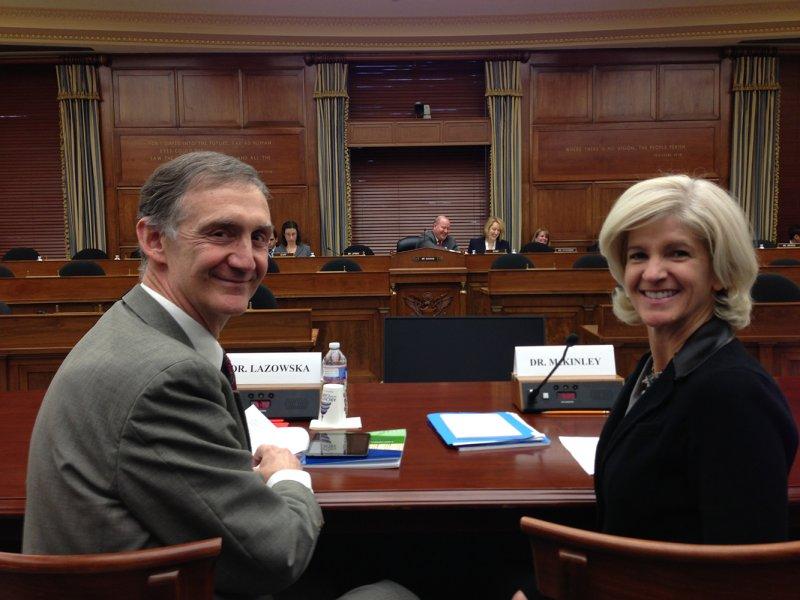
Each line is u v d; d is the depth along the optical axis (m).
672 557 0.75
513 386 1.89
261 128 9.51
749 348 3.39
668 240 1.09
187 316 1.10
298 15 8.81
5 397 2.04
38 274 6.82
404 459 1.43
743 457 0.94
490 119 9.47
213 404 0.96
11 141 9.56
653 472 1.03
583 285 4.95
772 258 6.98
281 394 1.79
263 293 3.94
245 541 0.93
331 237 9.55
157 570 0.79
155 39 8.81
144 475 0.88
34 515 0.95
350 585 1.59
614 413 1.23
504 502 1.21
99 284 5.06
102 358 0.93
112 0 8.34
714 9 8.67
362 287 4.84
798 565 0.75
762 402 0.95
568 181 9.64
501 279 4.99
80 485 0.89
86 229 9.35
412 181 9.92
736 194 9.52
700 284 1.09
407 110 9.74
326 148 9.45
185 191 1.05
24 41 8.58
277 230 9.61
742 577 0.75
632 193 1.13
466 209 9.92
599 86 9.55
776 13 8.62
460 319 2.70
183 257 1.07
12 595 0.80
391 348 2.66
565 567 0.83
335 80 9.38
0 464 1.41
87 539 0.90
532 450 1.49
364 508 1.20
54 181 9.62
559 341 5.02
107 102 9.34
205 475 0.91
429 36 9.04
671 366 1.07
